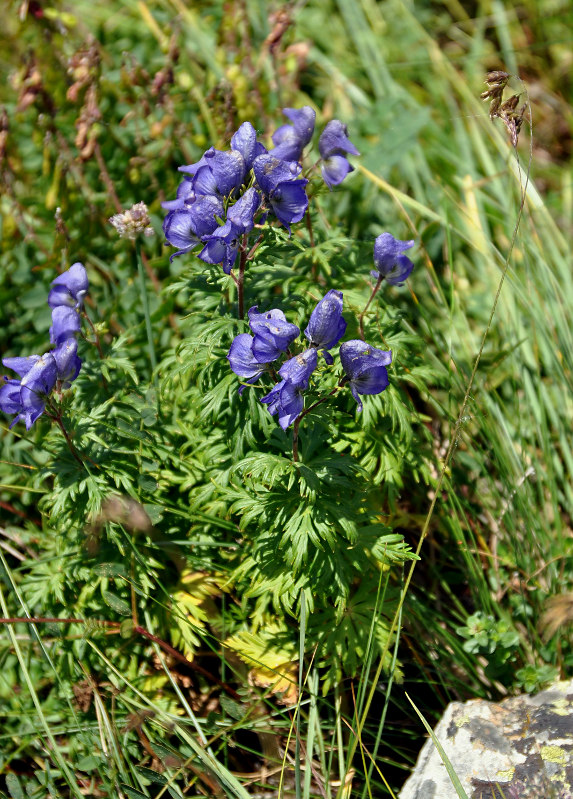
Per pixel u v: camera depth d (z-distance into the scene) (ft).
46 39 4.16
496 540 3.86
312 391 3.47
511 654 3.67
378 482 3.61
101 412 3.63
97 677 3.62
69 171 4.17
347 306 3.68
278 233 3.57
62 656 3.62
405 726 3.64
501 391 4.10
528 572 3.80
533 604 3.78
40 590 3.60
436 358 3.91
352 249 3.86
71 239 4.09
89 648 3.62
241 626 3.62
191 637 3.57
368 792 3.44
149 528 3.57
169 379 3.58
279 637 3.59
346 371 3.36
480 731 3.48
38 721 3.61
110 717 3.57
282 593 3.48
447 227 4.01
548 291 4.12
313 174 3.74
